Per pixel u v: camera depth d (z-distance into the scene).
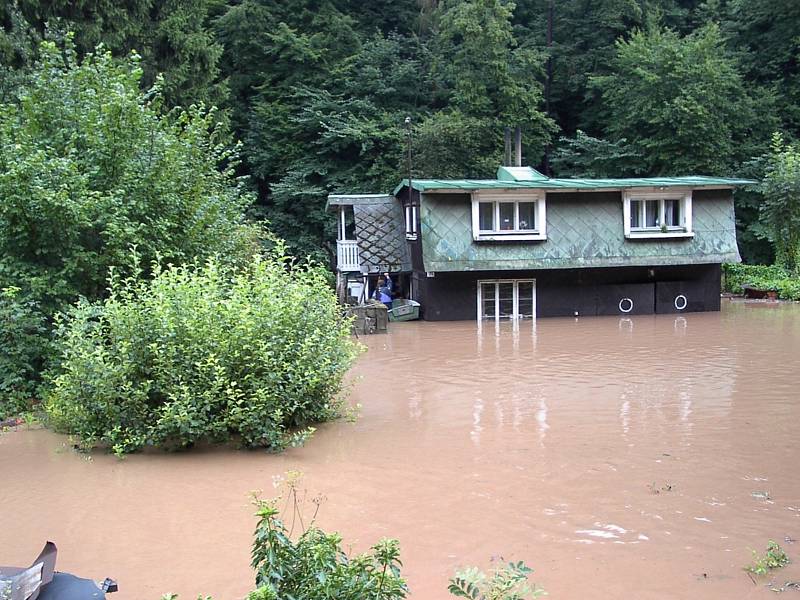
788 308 24.44
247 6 36.59
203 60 27.55
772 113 34.59
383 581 3.47
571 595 5.11
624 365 14.49
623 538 6.09
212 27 36.97
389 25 41.50
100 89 13.59
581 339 18.33
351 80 37.66
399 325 22.09
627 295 23.92
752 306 25.31
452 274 23.03
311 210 35.47
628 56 34.88
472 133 33.22
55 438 9.49
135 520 6.63
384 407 11.13
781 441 8.94
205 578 5.46
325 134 34.69
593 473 7.78
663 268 24.05
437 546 5.95
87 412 8.88
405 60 38.06
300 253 34.72
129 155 13.04
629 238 23.64
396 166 35.59
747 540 6.04
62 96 13.30
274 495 7.22
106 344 9.79
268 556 3.40
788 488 7.26
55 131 13.01
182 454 8.72
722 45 35.78
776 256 30.42
